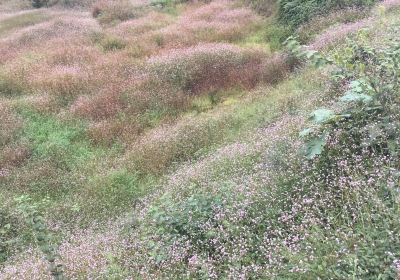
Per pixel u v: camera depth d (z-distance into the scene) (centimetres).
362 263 368
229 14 1930
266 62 1297
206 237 497
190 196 599
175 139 924
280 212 485
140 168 868
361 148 516
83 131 1066
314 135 570
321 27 1351
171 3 2384
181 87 1256
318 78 905
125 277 481
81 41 1827
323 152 533
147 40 1711
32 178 873
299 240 435
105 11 2339
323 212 466
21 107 1192
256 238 471
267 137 700
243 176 596
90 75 1373
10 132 1055
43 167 905
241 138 812
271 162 573
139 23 2009
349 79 718
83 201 772
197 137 922
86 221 716
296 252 408
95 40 1861
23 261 594
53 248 482
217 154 753
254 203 513
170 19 2080
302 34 1387
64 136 1044
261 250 440
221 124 957
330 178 498
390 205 422
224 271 443
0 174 893
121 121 1084
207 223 502
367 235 390
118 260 520
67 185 849
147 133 1018
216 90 1218
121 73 1376
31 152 992
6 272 560
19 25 2316
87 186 817
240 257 443
